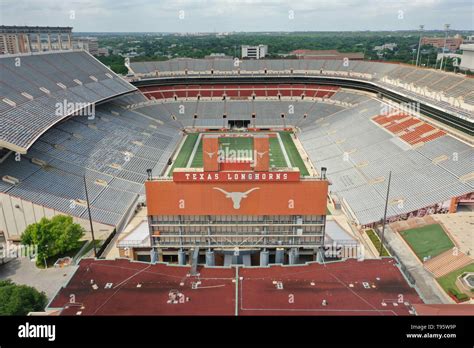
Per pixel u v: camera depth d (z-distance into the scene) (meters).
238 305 37.50
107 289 40.66
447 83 92.62
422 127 83.25
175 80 145.00
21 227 59.97
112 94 107.06
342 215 65.69
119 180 75.44
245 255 52.91
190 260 52.06
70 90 95.00
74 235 54.84
